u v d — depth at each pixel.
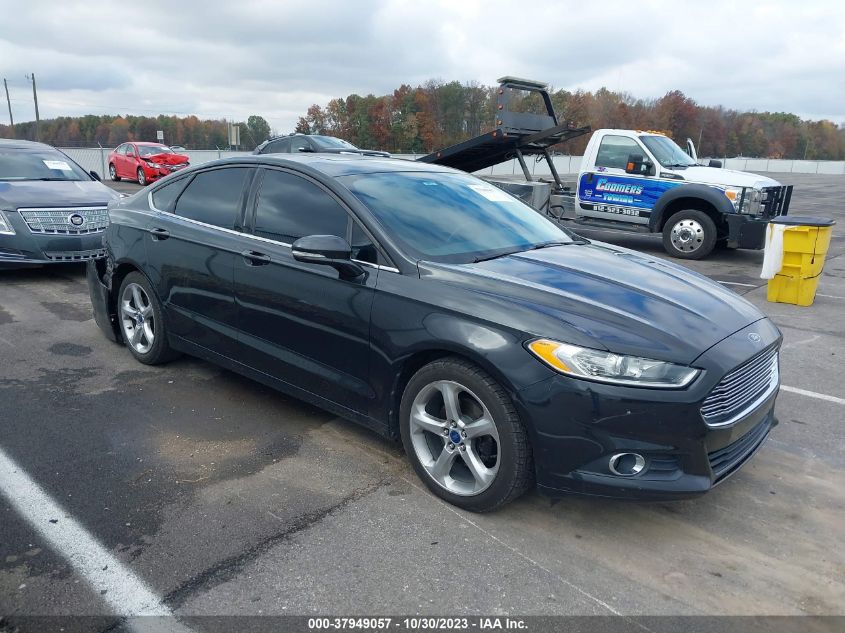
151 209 4.87
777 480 3.55
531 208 4.62
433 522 3.07
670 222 10.73
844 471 3.66
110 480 3.38
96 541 2.87
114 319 5.29
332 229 3.66
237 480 3.40
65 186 8.45
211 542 2.88
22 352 5.30
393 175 4.07
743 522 3.14
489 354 2.88
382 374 3.35
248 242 4.03
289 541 2.90
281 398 4.48
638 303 3.09
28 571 2.66
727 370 2.80
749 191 9.95
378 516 3.11
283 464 3.58
